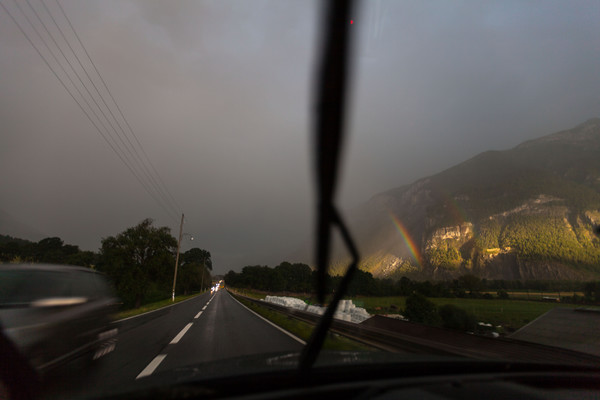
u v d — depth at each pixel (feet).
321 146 6.07
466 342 27.07
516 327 96.22
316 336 6.63
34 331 12.51
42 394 12.87
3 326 11.57
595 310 42.78
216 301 121.80
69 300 16.20
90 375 17.51
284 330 38.37
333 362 8.23
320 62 6.26
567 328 40.63
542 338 40.81
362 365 7.88
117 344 28.48
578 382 7.59
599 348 32.63
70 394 13.53
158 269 136.98
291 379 6.70
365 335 28.55
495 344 24.22
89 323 17.56
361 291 221.05
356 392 6.37
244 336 33.37
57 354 13.98
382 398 5.88
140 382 7.22
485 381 7.25
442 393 6.23
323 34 6.27
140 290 131.64
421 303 81.92
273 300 98.99
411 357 9.45
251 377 6.64
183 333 35.60
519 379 7.56
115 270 129.70
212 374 7.18
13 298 13.96
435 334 31.24
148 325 43.32
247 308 80.84
